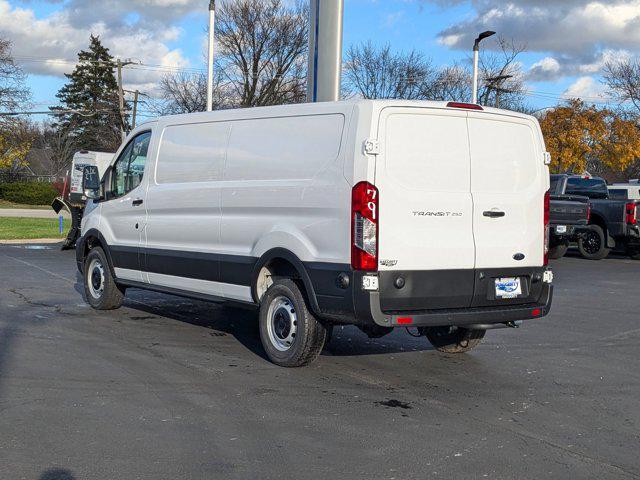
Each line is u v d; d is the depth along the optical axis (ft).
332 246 20.53
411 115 20.51
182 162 26.53
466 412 18.60
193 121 26.25
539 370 23.40
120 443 15.65
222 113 24.95
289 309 22.36
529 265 22.71
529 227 22.71
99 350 24.36
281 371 22.18
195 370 22.09
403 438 16.43
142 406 18.33
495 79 138.82
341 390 20.31
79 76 244.83
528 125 22.97
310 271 21.07
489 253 21.74
